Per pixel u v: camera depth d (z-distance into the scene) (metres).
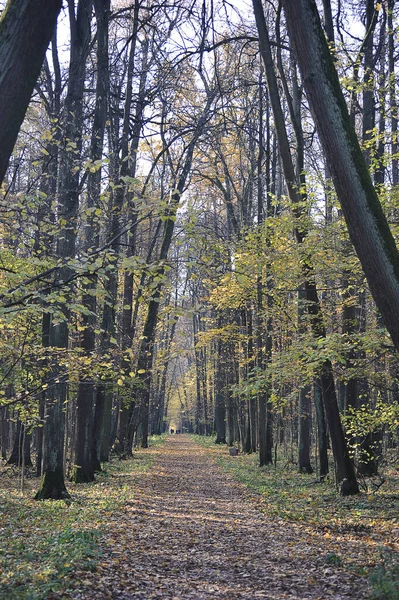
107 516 10.95
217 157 27.70
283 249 12.59
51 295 7.11
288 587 6.26
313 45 6.38
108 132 21.11
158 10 13.36
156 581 6.56
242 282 9.62
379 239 6.18
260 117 25.03
